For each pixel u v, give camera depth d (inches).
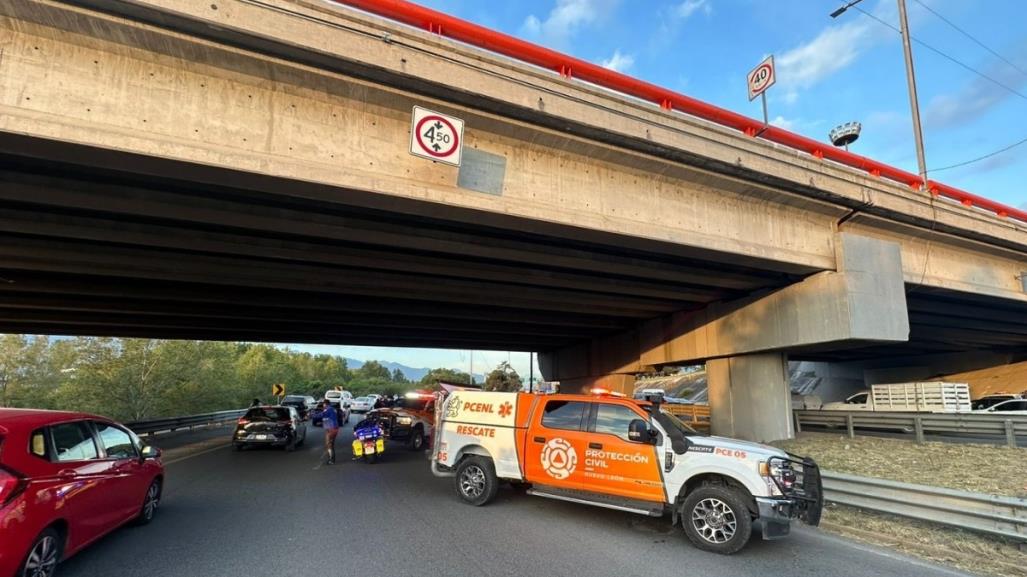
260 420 642.2
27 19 247.8
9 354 1045.8
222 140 281.3
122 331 840.9
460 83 323.0
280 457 580.7
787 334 554.9
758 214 478.0
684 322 713.0
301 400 1223.5
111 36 259.6
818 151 514.0
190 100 277.9
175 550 232.7
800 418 673.6
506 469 324.5
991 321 858.1
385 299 621.6
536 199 370.3
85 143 252.8
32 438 188.1
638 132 385.1
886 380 1472.7
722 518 247.3
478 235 430.9
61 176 307.0
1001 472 368.5
